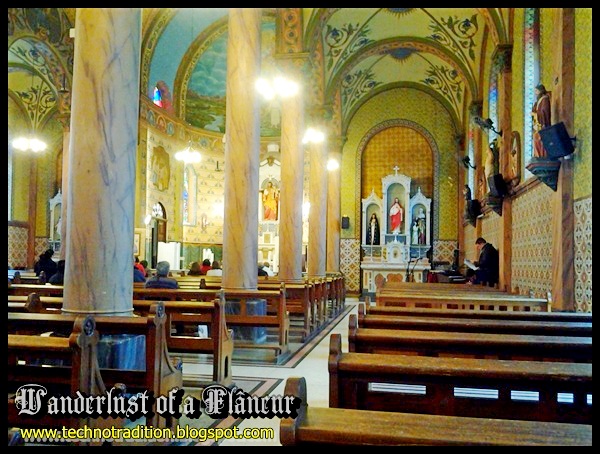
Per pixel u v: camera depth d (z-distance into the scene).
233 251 9.61
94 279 5.23
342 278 17.83
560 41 8.75
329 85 18.66
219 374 6.46
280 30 14.34
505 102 13.52
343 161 23.84
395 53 20.98
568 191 8.62
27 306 5.98
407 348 4.14
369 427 2.10
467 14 17.20
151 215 20.23
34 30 15.69
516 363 3.16
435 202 23.16
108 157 5.34
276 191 24.73
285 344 8.84
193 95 23.64
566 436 2.03
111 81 5.38
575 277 8.46
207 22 21.61
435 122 23.31
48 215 22.39
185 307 6.52
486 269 14.26
